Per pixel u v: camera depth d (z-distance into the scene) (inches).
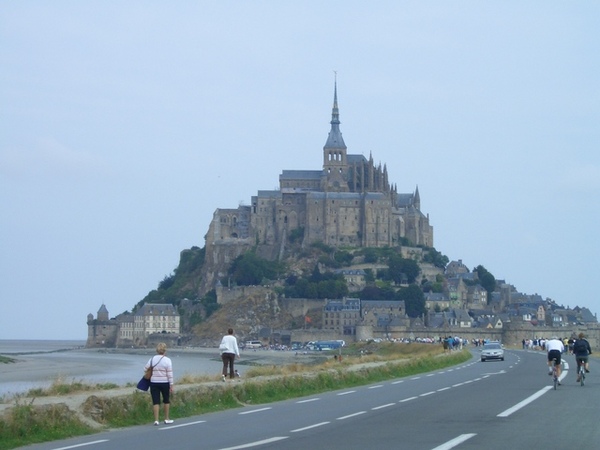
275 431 1592.0
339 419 1777.8
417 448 1316.4
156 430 1652.3
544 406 1956.2
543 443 1346.0
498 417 1738.4
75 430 1626.5
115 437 1552.7
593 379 2955.2
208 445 1405.0
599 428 1531.7
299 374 2760.8
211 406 2081.7
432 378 3250.5
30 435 1541.6
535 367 3996.1
